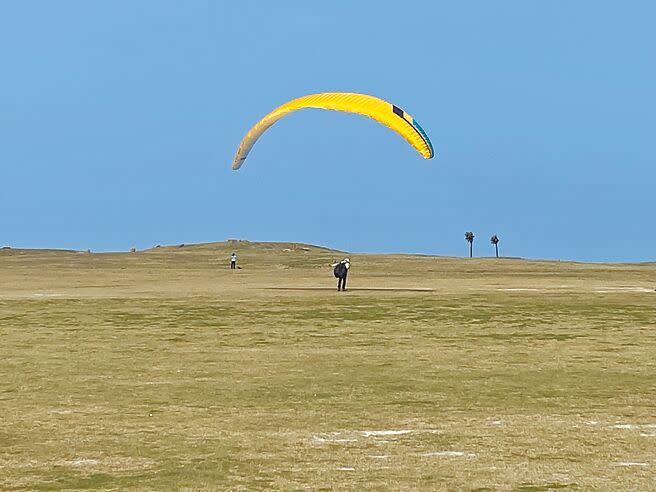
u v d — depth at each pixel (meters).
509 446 29.95
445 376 46.28
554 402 38.69
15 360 52.50
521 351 56.66
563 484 24.98
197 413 36.09
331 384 43.56
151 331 67.50
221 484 25.03
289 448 29.67
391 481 25.31
